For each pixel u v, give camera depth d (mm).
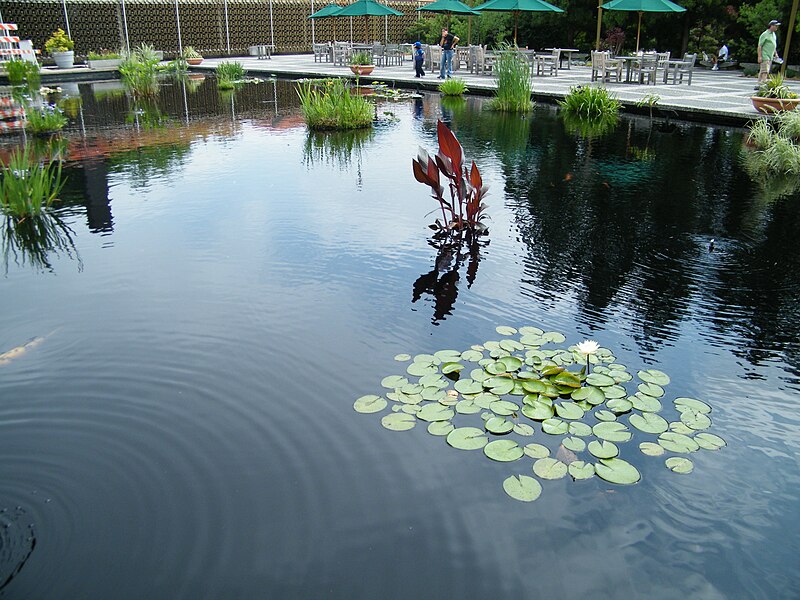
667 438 2553
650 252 4668
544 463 2408
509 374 2975
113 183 6699
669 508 2199
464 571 1944
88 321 3535
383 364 3094
